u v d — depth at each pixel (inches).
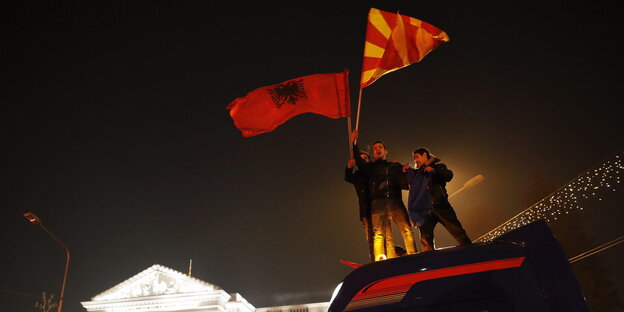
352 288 114.2
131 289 1330.0
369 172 255.3
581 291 101.5
